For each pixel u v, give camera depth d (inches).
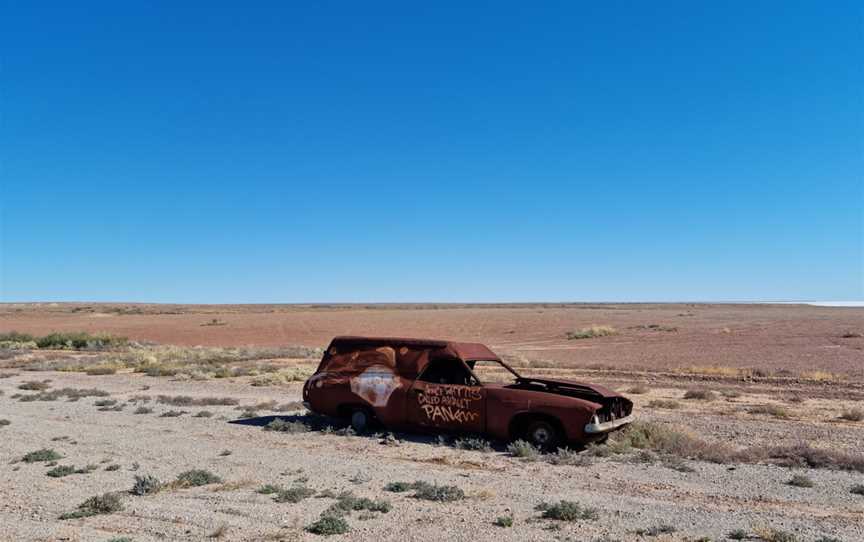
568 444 444.5
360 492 338.6
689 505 312.7
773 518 289.3
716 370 952.9
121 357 1390.3
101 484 358.0
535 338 1984.5
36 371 1143.0
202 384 901.8
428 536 263.7
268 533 268.2
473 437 476.1
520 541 256.8
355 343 536.4
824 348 1343.5
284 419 591.5
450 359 495.8
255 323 2918.3
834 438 494.9
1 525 281.9
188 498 326.0
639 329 2149.4
